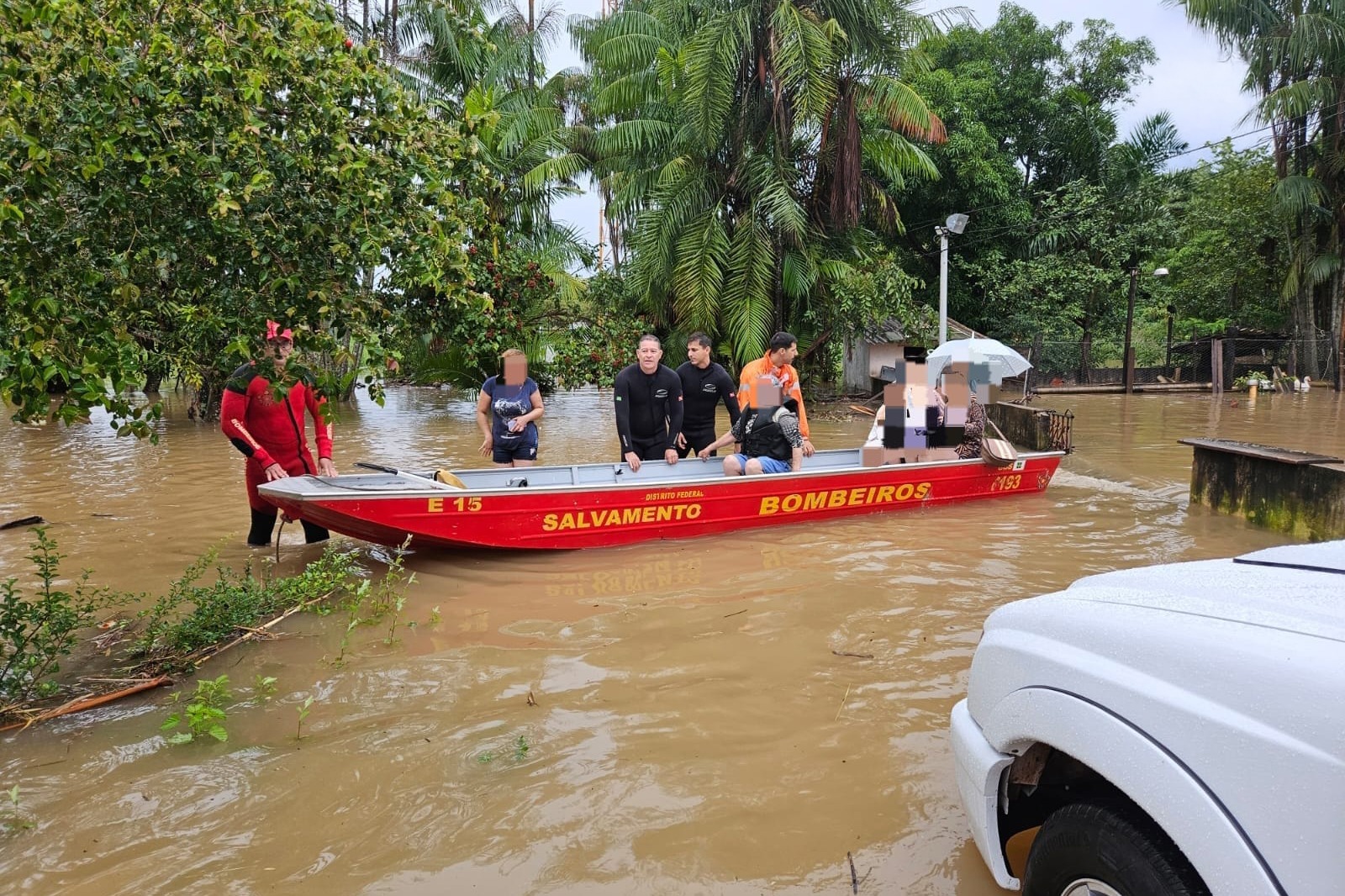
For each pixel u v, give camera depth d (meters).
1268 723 1.49
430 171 4.05
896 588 5.28
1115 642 1.82
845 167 17.56
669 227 17.52
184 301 3.83
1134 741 1.66
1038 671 1.95
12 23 3.12
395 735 3.43
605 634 4.55
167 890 2.50
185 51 3.47
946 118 25.84
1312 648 1.53
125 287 3.32
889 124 18.28
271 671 4.11
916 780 3.07
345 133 3.74
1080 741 1.78
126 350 3.30
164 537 6.75
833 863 2.60
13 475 9.73
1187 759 1.58
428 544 5.89
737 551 6.18
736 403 7.75
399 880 2.54
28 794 3.01
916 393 8.12
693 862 2.60
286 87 3.76
